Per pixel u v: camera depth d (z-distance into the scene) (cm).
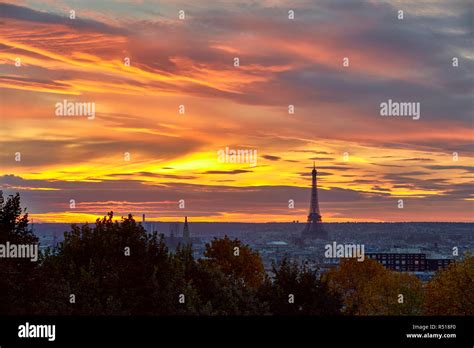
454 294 10712
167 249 6588
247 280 10575
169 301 6112
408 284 13250
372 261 14675
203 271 7338
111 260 6331
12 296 5338
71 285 5962
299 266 8012
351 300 12469
